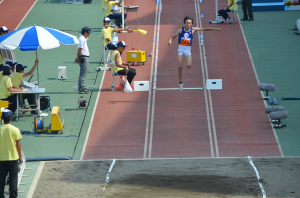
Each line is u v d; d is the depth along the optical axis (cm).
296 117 5234
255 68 6700
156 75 6406
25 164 4181
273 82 6234
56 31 5281
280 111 4966
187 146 4662
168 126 5122
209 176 3853
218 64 6869
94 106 5647
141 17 8819
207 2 9544
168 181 3762
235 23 8475
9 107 5197
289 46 7431
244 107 5547
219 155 4441
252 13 8550
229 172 3934
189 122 5200
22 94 5338
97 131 5031
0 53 5731
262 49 7350
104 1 8144
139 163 4188
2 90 5141
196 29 5231
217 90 6034
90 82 6391
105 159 4319
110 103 5716
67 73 6681
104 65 6869
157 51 7081
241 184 3688
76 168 4094
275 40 7681
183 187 3638
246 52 7256
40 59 7194
